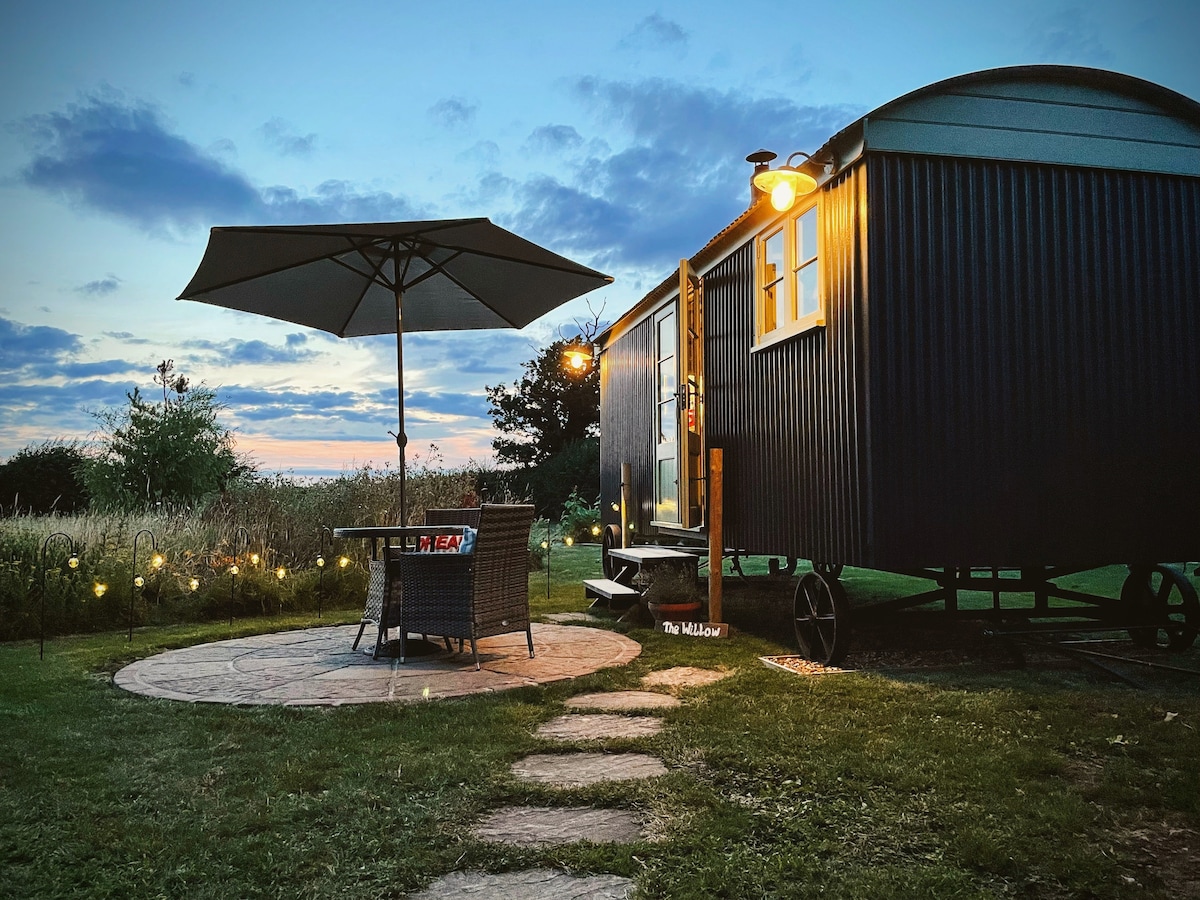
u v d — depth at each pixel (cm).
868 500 530
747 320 761
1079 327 570
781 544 672
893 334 534
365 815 287
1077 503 561
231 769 337
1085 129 574
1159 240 593
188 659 591
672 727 400
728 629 696
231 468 1439
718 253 837
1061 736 376
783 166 557
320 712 431
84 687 497
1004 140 557
